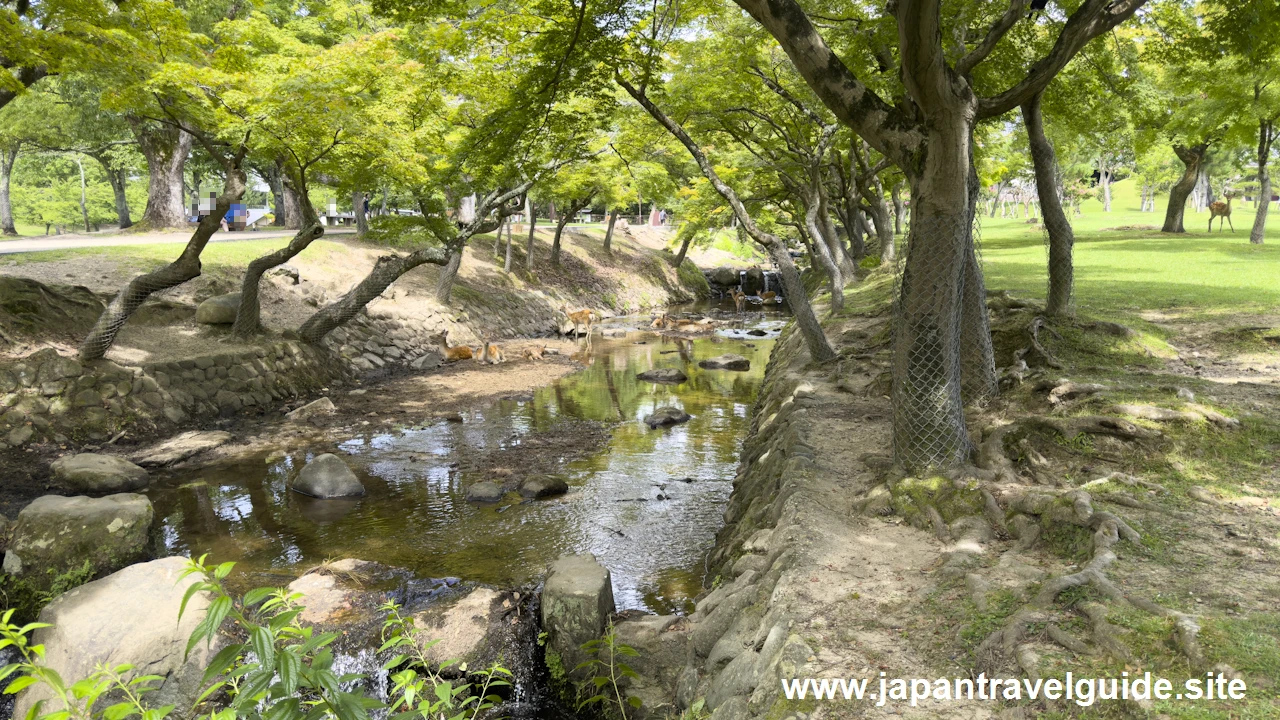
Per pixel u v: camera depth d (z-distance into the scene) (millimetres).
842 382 10125
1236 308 12422
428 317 23422
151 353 14234
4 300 13148
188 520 9188
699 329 30422
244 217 36281
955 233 5969
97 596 5750
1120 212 63031
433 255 17188
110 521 7770
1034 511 5023
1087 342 9680
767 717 3377
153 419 12859
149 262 19562
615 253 45031
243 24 14375
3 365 11742
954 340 6113
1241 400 7309
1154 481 5633
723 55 17000
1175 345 10203
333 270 24000
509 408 15734
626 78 11164
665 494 10086
